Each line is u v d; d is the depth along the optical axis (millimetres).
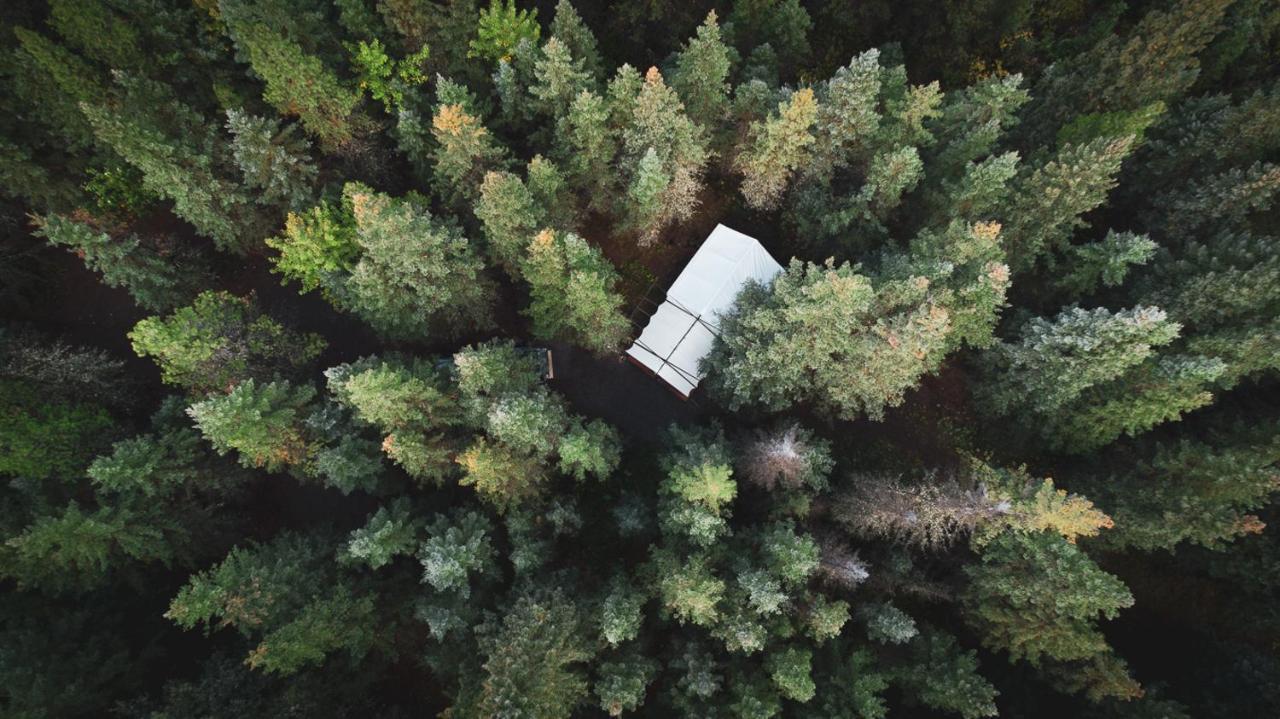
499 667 28266
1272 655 34156
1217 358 30328
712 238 40969
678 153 36750
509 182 31906
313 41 35406
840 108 34188
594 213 45000
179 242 39969
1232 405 35938
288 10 34375
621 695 28312
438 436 32250
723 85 36594
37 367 33781
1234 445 31812
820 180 37656
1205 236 35875
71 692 29484
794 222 41156
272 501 40344
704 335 39156
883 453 40531
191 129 35219
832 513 34594
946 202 35469
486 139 34000
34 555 30438
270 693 33062
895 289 31109
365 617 32469
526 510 34281
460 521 32625
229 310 35281
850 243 38438
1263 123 33844
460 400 32469
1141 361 31078
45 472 31828
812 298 30750
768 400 35000
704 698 30062
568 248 31828
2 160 34188
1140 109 33250
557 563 36625
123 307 42375
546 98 35938
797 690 27234
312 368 40219
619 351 41500
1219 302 31969
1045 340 31984
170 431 33812
